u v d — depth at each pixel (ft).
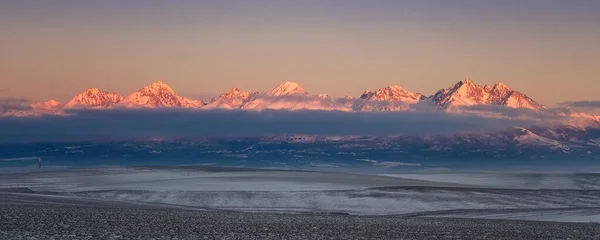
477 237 279.69
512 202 574.56
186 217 342.03
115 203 495.00
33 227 249.96
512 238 280.10
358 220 368.68
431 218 425.69
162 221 303.68
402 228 314.96
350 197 576.61
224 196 587.68
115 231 247.50
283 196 584.81
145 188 641.40
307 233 270.05
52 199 489.26
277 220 345.31
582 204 588.50
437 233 292.20
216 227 282.77
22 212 318.45
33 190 635.25
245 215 387.96
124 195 594.65
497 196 596.70
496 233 301.43
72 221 281.54
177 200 575.38
